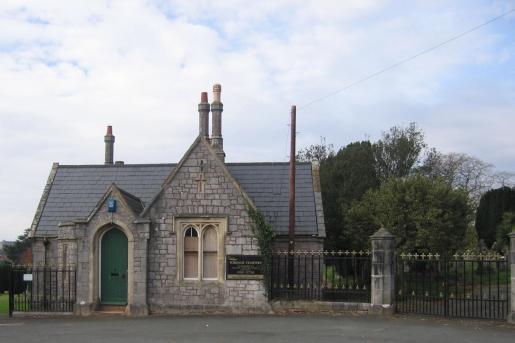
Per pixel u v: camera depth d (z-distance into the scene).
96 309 21.17
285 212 24.48
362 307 19.80
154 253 21.23
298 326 17.03
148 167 29.05
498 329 16.31
